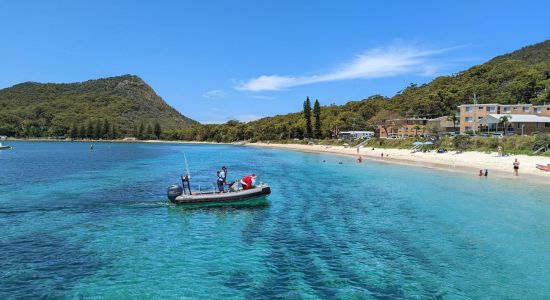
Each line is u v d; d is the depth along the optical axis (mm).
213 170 57938
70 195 33812
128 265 16578
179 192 28734
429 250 18469
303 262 16859
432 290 14070
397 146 99875
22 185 39906
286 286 14367
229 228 22672
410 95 190375
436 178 44875
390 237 20641
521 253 18031
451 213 26297
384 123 141125
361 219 24766
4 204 29750
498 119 79500
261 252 18219
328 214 26266
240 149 142625
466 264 16641
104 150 123500
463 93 149375
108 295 13742
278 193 35031
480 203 29641
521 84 127938
